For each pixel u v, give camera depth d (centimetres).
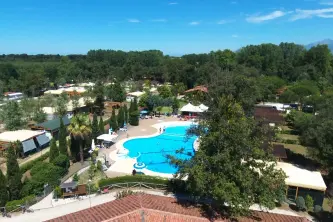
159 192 3362
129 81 14488
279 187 2355
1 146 4809
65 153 4225
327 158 3506
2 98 9519
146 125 6975
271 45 17950
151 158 4875
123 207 2391
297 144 5422
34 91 12156
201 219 2241
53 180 3484
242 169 2255
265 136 2655
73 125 4162
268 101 9488
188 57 18200
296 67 13650
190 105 7938
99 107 8094
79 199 3195
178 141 5856
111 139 5103
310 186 3130
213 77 5928
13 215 2839
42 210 2944
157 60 19938
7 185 3180
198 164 2284
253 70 10050
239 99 4875
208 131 2441
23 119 6384
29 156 4956
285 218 2400
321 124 3672
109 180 3422
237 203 2123
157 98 8281
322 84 10100
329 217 2945
